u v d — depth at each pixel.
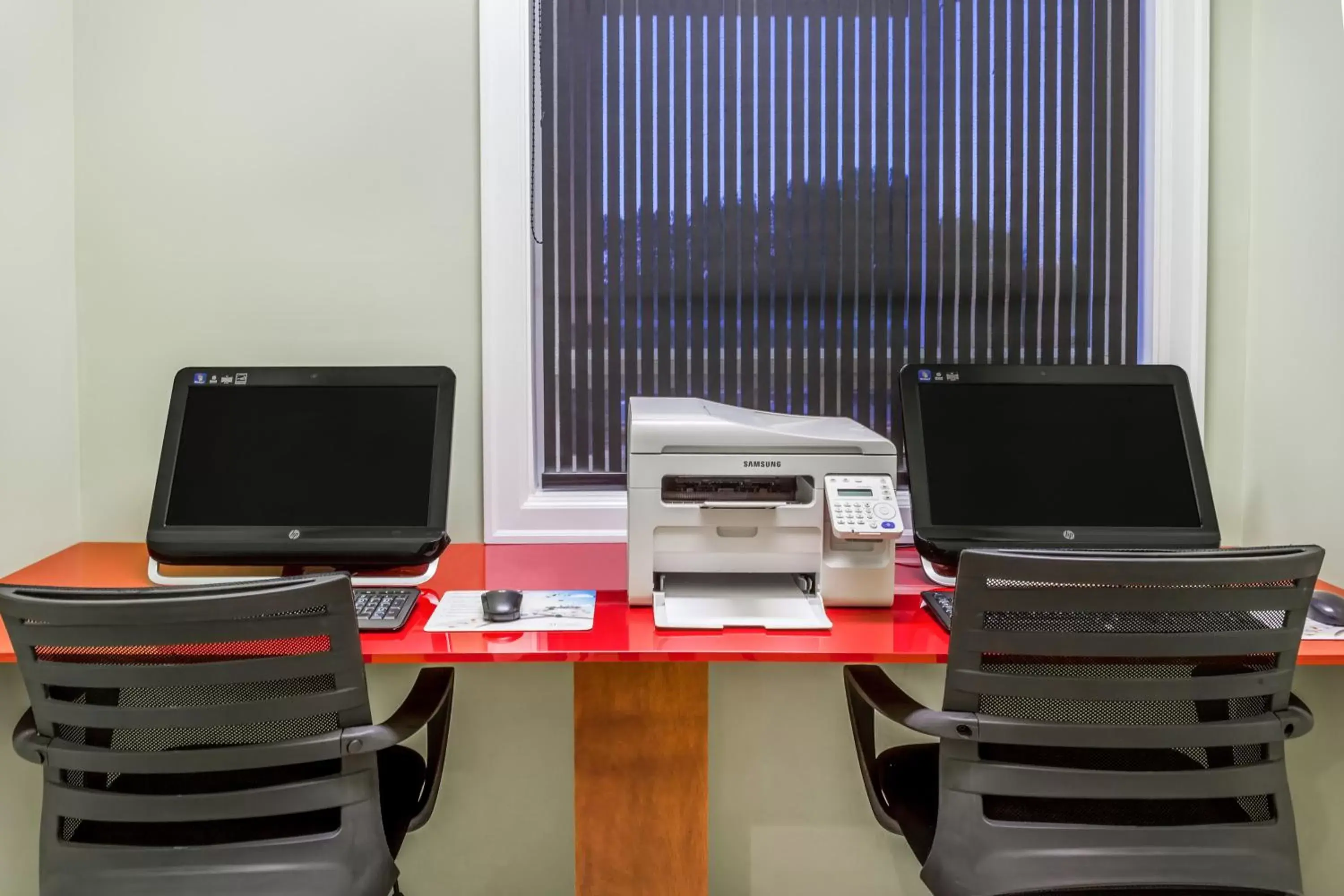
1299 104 1.89
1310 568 1.22
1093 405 1.84
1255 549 1.24
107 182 2.02
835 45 2.12
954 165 2.14
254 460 1.81
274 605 1.18
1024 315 2.17
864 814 2.10
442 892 2.10
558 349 2.15
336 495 1.80
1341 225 1.77
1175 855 1.28
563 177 2.11
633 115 2.11
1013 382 1.85
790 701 2.07
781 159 2.13
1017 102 2.13
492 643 1.45
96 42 1.99
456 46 2.03
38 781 1.86
